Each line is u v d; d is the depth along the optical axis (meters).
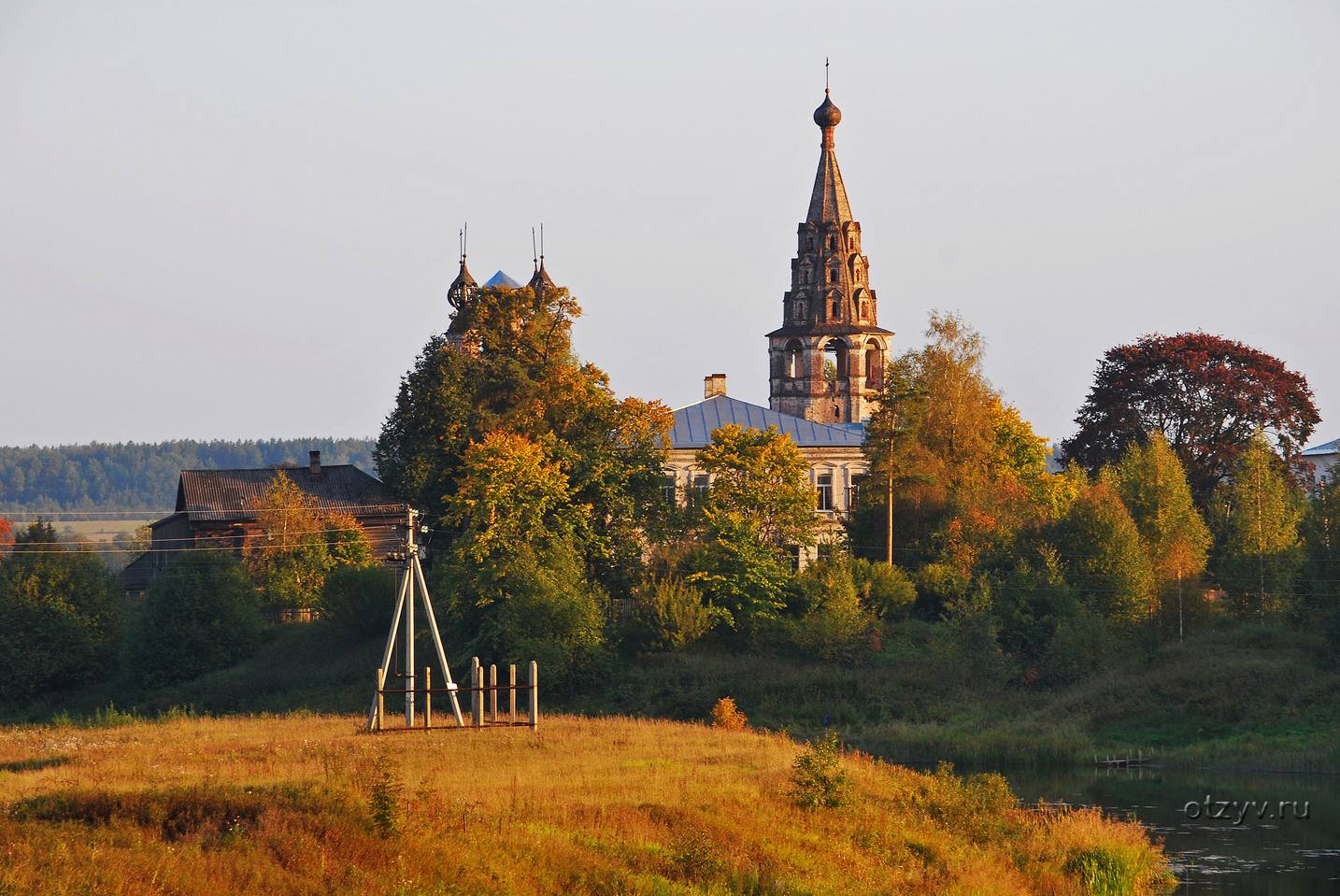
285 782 90.75
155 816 79.44
